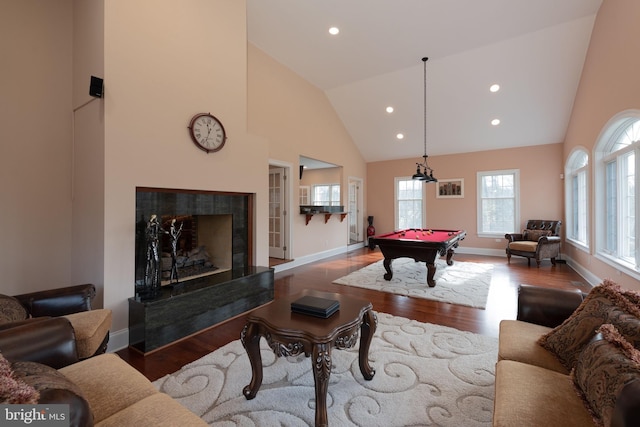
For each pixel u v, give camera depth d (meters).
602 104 3.97
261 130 5.13
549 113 5.95
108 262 2.53
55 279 2.91
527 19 4.17
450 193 7.87
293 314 1.89
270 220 6.30
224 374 2.15
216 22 3.41
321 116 6.73
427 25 4.27
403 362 2.28
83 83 2.82
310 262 6.52
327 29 4.39
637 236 3.29
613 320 1.36
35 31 2.82
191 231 4.00
